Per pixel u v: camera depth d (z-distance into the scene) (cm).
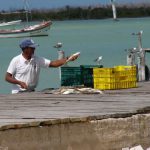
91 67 1848
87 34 11819
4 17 14462
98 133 1149
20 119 1110
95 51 5903
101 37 9906
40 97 1526
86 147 1129
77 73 1839
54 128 1077
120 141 1191
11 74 1702
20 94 1609
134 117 1222
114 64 4047
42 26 10888
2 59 5762
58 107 1310
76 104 1363
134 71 1811
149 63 3406
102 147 1158
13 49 8031
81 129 1121
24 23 13062
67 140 1097
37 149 1052
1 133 1000
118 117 1191
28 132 1039
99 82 1758
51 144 1073
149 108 1291
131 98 1481
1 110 1268
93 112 1215
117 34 10888
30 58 1702
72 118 1105
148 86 1844
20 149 1028
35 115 1170
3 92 2720
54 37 10888
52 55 5766
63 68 1864
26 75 1697
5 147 1005
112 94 1588
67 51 6034
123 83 1773
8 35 10956
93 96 1535
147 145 1254
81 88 1659
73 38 10125
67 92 1609
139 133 1232
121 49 6088
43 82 2972
